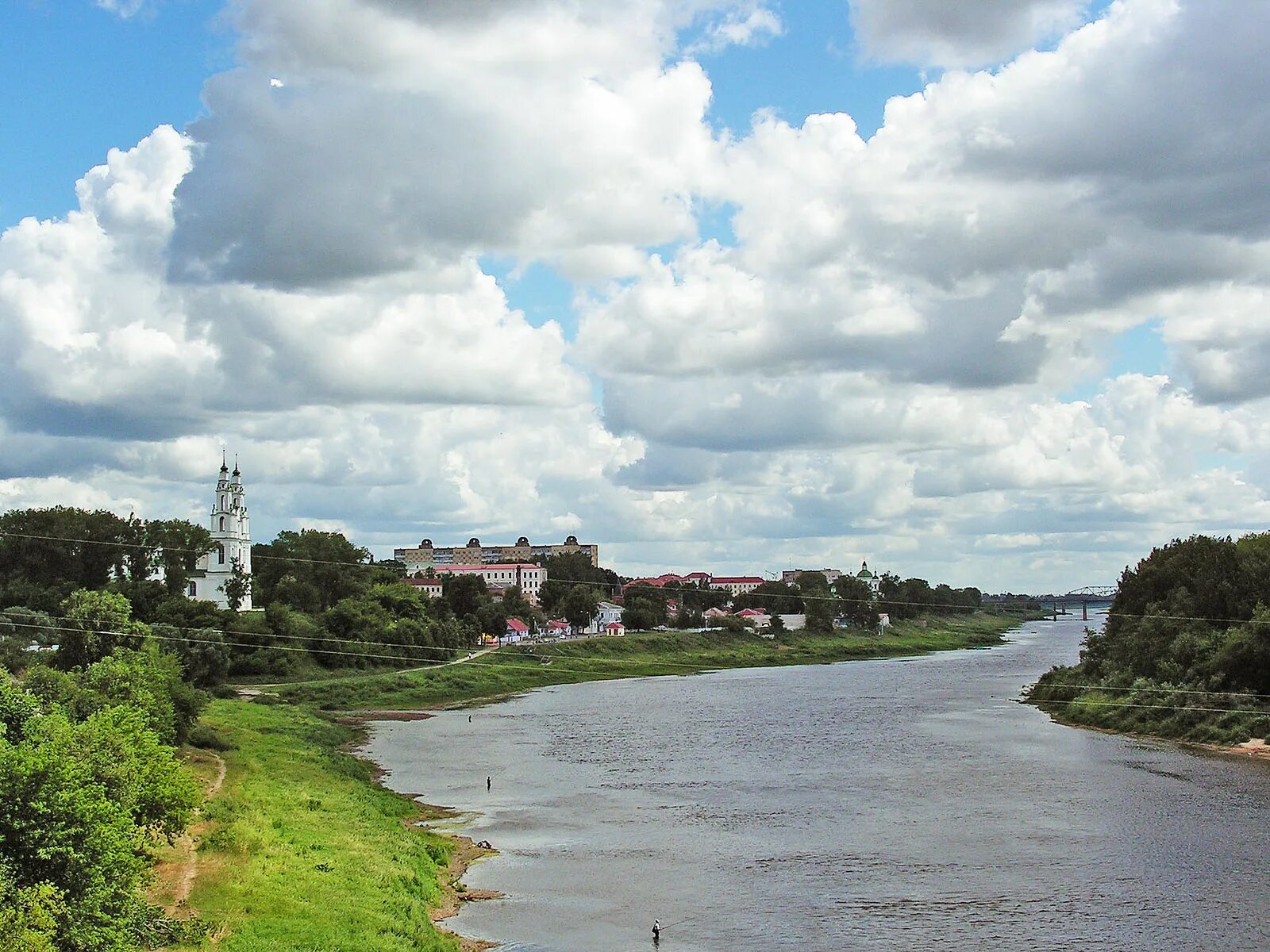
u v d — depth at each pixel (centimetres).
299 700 17338
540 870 7288
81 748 4962
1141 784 10031
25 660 11212
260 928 5172
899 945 5822
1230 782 10088
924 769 10950
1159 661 14562
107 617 11088
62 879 4016
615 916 6328
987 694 18338
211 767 9550
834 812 8975
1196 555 16212
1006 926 6103
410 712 16862
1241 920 6159
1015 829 8288
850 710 16238
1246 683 13250
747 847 7862
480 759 11994
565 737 13725
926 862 7419
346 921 5506
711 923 6178
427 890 6594
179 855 6225
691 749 12544
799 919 6253
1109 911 6344
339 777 10156
